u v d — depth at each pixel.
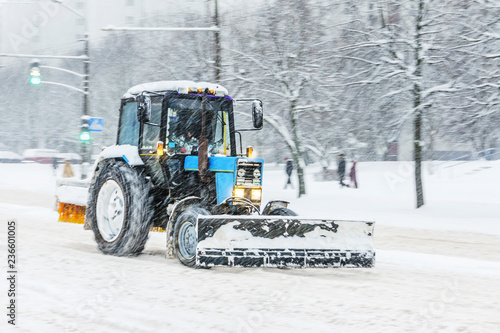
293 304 6.65
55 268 8.58
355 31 21.78
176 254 9.14
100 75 50.75
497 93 19.25
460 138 22.77
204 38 26.69
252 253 8.44
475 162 37.56
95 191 10.48
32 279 7.75
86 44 25.25
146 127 10.20
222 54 25.47
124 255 9.98
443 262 10.19
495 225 16.64
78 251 10.32
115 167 10.20
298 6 23.81
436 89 19.95
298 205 22.14
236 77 24.67
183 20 32.72
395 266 9.89
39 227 14.23
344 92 22.59
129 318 5.96
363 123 22.77
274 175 40.78
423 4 20.11
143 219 9.77
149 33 38.50
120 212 10.24
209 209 9.74
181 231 9.12
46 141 71.19
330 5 22.88
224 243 8.46
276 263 8.46
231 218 8.51
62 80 64.31
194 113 10.14
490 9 19.33
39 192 26.73
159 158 9.71
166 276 8.16
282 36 24.22
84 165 25.83
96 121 25.52
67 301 6.64
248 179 9.60
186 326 5.67
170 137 9.90
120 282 7.70
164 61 28.84
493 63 19.45
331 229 8.79
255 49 24.83
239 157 9.66
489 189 28.22
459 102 20.36
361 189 29.47
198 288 7.42
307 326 5.75
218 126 10.36
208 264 8.45
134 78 43.28
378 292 7.50
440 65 20.50
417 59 20.23
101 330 5.56
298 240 8.62
